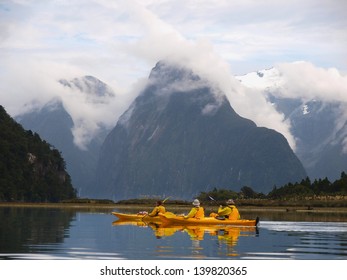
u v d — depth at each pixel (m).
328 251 36.16
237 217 58.44
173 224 59.69
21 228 51.97
